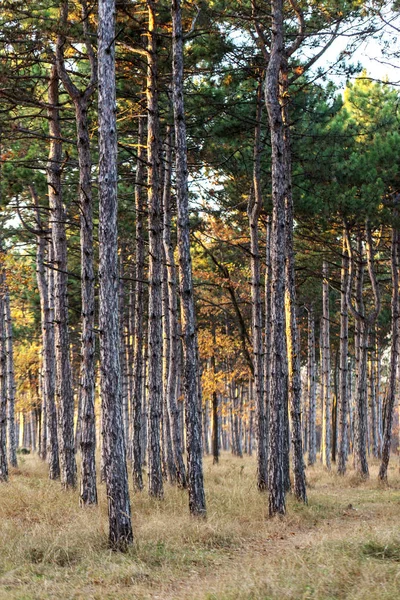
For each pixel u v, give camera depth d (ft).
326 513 54.60
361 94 81.56
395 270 83.61
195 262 96.68
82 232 55.01
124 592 28.60
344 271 94.79
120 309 94.32
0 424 69.72
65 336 60.08
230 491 61.67
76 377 166.20
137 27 56.18
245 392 176.04
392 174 76.89
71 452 59.57
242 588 26.63
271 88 54.03
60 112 69.26
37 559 34.42
